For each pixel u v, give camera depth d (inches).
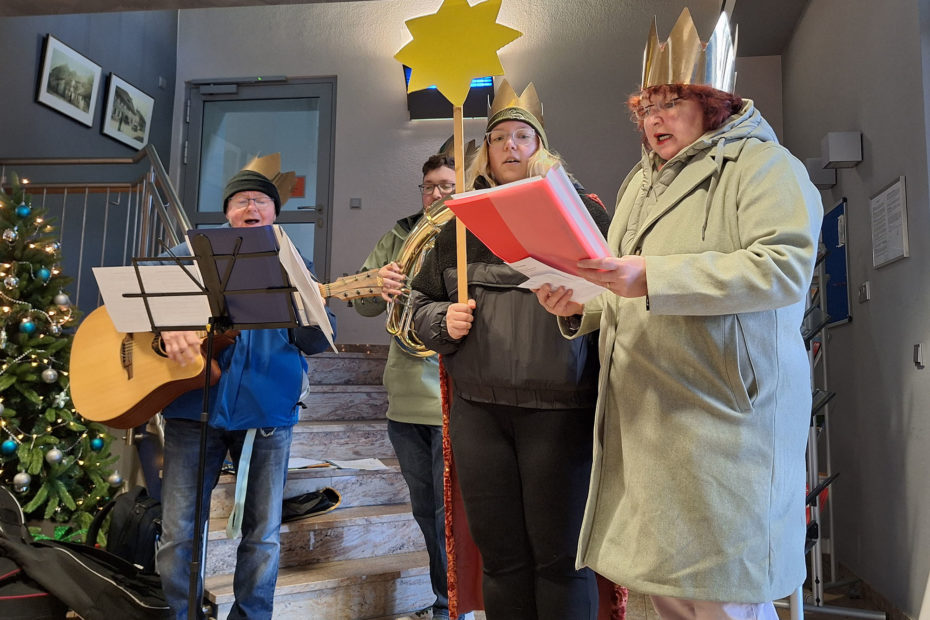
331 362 157.4
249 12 223.1
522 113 63.6
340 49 216.8
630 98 55.4
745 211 44.4
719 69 49.2
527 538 56.4
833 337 140.3
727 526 42.8
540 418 55.0
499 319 56.6
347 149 212.1
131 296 68.9
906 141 103.9
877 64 115.5
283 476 85.1
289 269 63.6
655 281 41.7
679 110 49.7
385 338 204.8
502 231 42.4
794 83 173.2
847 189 130.9
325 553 103.7
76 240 188.5
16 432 118.7
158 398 82.2
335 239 209.3
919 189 99.3
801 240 42.3
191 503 80.4
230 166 220.2
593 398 55.9
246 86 220.2
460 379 58.3
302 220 212.5
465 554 65.3
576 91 202.4
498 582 56.4
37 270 126.6
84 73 193.0
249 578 81.6
